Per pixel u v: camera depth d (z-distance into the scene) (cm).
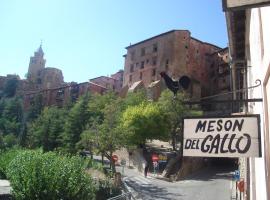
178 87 630
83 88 10294
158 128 5409
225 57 8512
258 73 777
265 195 613
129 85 9106
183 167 4481
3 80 13250
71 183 1852
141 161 4934
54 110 7181
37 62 13800
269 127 577
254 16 855
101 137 4203
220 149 588
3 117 10094
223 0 436
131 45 9438
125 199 2138
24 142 7031
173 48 8406
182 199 3117
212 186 3778
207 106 6006
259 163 775
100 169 3669
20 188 1798
